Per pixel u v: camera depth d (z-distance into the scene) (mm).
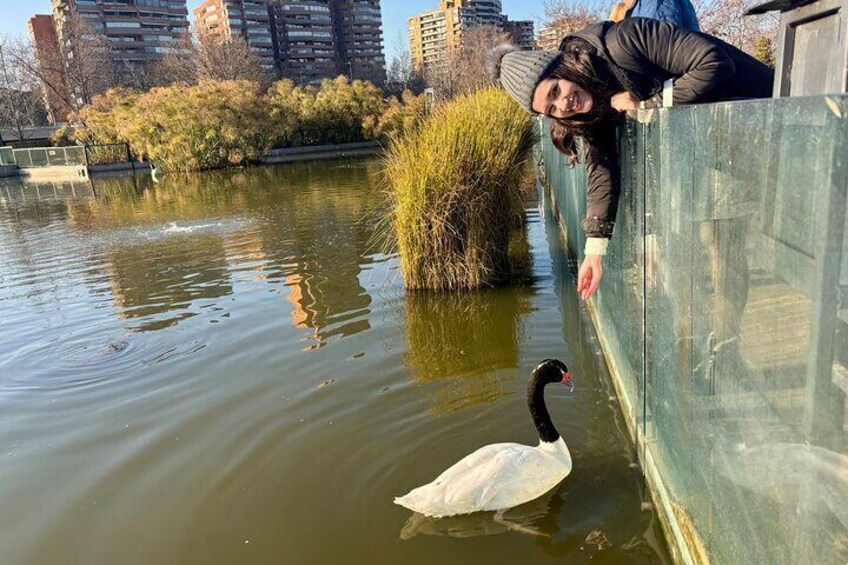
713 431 2158
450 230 6754
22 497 3693
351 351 5457
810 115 1296
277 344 5754
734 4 10812
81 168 30562
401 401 4461
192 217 14148
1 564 3143
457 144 6801
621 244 3863
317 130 38531
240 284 7949
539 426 3400
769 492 1690
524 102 2678
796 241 1406
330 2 93938
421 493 3111
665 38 2428
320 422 4258
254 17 84125
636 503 3232
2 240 12703
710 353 2148
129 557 3119
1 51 49469
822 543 1392
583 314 5926
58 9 74250
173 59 55438
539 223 10008
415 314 6254
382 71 80938
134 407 4734
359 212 13094
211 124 29859
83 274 9164
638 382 3488
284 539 3145
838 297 1226
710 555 2287
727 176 1845
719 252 1976
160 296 7695
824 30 1825
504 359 5066
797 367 1458
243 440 4105
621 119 3350
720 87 2365
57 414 4719
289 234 11180
